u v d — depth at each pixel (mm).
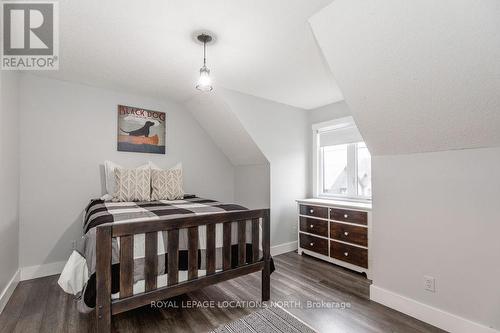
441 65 1400
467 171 1654
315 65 2395
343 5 1482
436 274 1786
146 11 1622
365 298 2162
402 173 1984
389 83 1642
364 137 2094
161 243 1671
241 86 2920
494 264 1542
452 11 1205
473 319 1614
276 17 1674
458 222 1689
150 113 3350
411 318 1861
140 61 2328
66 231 2738
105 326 1383
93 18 1691
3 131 1968
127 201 2701
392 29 1404
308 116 3887
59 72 2562
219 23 1747
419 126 1742
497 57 1239
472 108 1471
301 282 2479
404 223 1966
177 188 3066
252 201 3756
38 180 2604
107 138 3023
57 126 2723
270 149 3414
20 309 1938
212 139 3934
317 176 3732
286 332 1678
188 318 1831
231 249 1979
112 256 1480
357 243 2691
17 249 2420
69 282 1429
